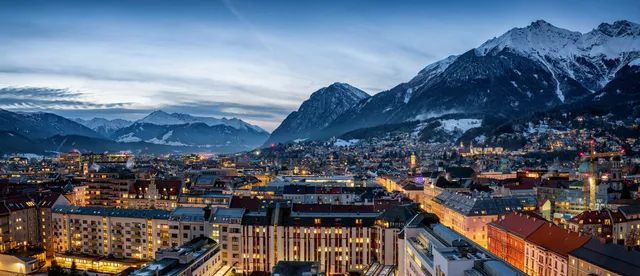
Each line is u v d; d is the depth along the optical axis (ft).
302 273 592.60
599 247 572.51
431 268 512.22
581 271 575.79
